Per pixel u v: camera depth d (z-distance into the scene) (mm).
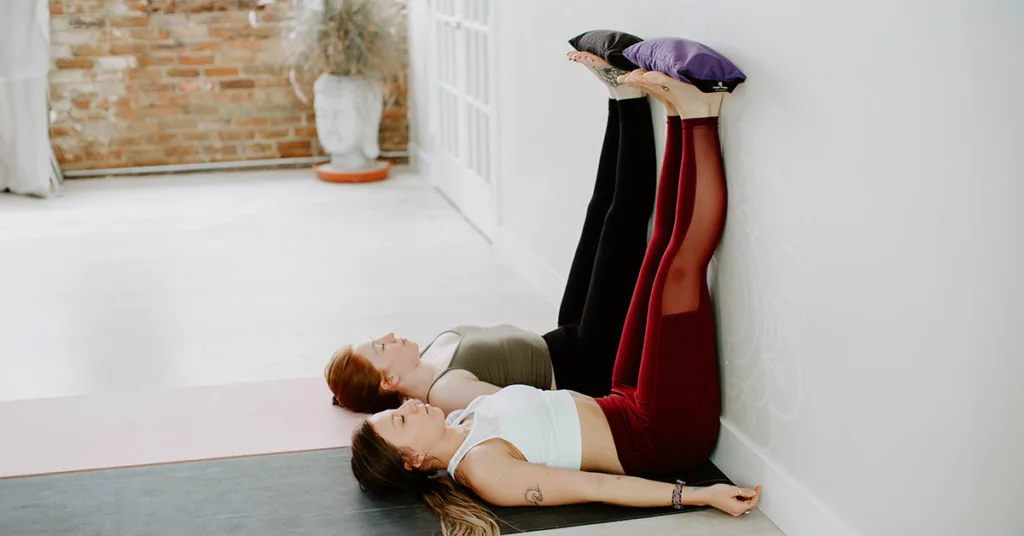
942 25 1888
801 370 2445
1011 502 1891
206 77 6461
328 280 4621
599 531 2527
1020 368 1826
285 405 3330
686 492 2607
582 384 3256
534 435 2697
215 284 4574
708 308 2748
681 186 2701
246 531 2559
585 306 3289
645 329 2873
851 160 2182
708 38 2768
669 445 2758
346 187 6340
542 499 2617
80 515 2650
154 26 6281
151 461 2945
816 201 2318
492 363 3176
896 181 2053
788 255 2451
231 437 3100
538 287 4457
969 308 1905
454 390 3049
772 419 2598
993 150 1809
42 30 5758
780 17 2391
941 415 2006
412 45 6566
